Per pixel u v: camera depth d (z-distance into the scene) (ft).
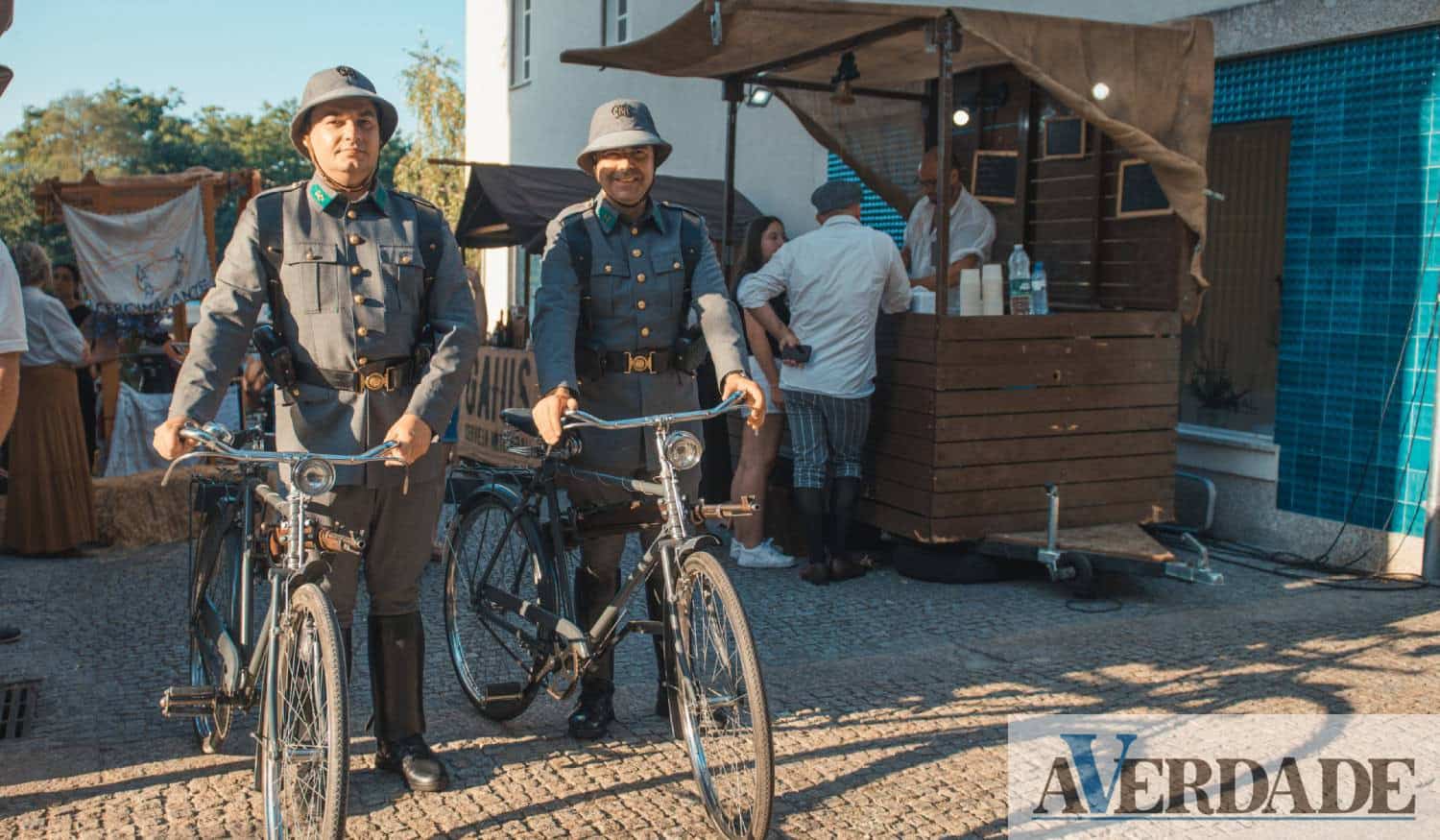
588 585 13.34
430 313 11.37
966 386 19.43
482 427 32.35
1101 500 20.65
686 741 11.04
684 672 11.05
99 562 21.53
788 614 18.25
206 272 31.50
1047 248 24.73
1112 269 22.94
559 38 49.03
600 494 13.09
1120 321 20.44
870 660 16.01
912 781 12.05
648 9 41.78
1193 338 24.43
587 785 11.95
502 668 13.96
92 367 28.17
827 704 14.32
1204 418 24.32
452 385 10.75
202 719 12.75
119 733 13.26
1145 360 20.70
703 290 12.89
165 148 253.03
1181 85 19.72
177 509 23.31
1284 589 19.61
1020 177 25.13
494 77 55.88
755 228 23.39
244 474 12.03
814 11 17.75
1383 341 20.44
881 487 20.67
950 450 19.47
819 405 19.92
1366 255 20.65
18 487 21.50
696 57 22.39
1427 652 16.15
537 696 14.58
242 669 11.41
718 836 10.81
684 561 10.97
